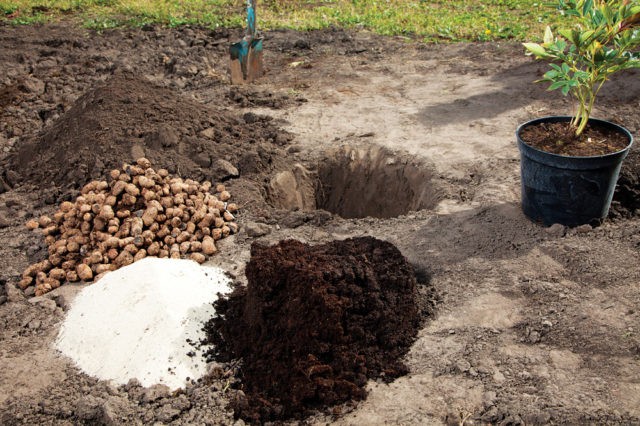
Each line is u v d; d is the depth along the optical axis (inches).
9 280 197.0
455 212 218.4
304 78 363.6
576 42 191.9
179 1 528.1
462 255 193.5
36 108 323.9
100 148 245.9
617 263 181.3
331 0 529.0
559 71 197.8
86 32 457.4
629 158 237.9
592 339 154.1
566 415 133.7
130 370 152.6
